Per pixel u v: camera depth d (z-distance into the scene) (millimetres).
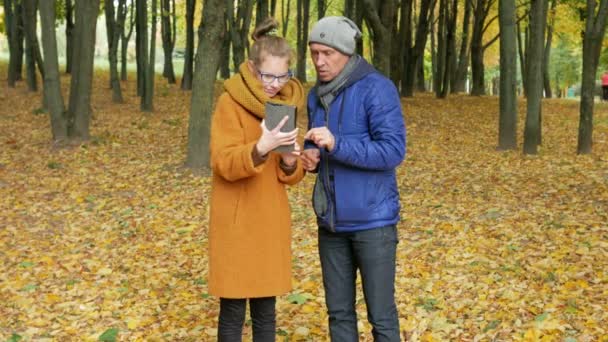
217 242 3428
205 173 10883
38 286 6109
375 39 14781
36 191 10039
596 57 12703
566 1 26125
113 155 12531
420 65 32094
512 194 9078
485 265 5973
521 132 17547
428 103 23375
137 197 9602
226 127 3324
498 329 4539
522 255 6172
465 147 14219
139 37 20906
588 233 6742
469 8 30391
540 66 12781
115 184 10375
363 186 3293
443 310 4961
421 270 5961
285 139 3119
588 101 12828
